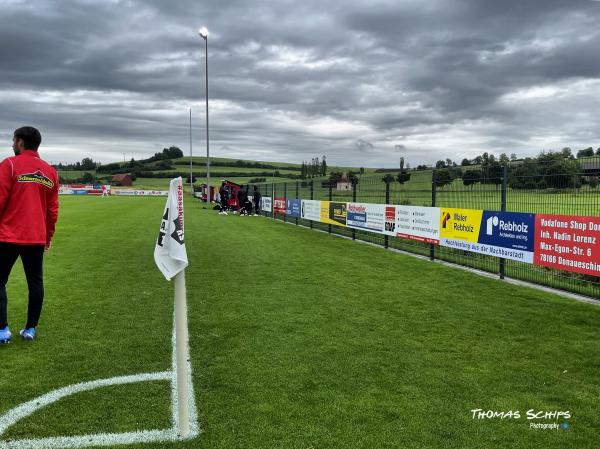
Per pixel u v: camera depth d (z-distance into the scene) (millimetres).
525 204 7668
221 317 5750
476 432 3096
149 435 3025
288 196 22703
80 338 4910
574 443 2986
